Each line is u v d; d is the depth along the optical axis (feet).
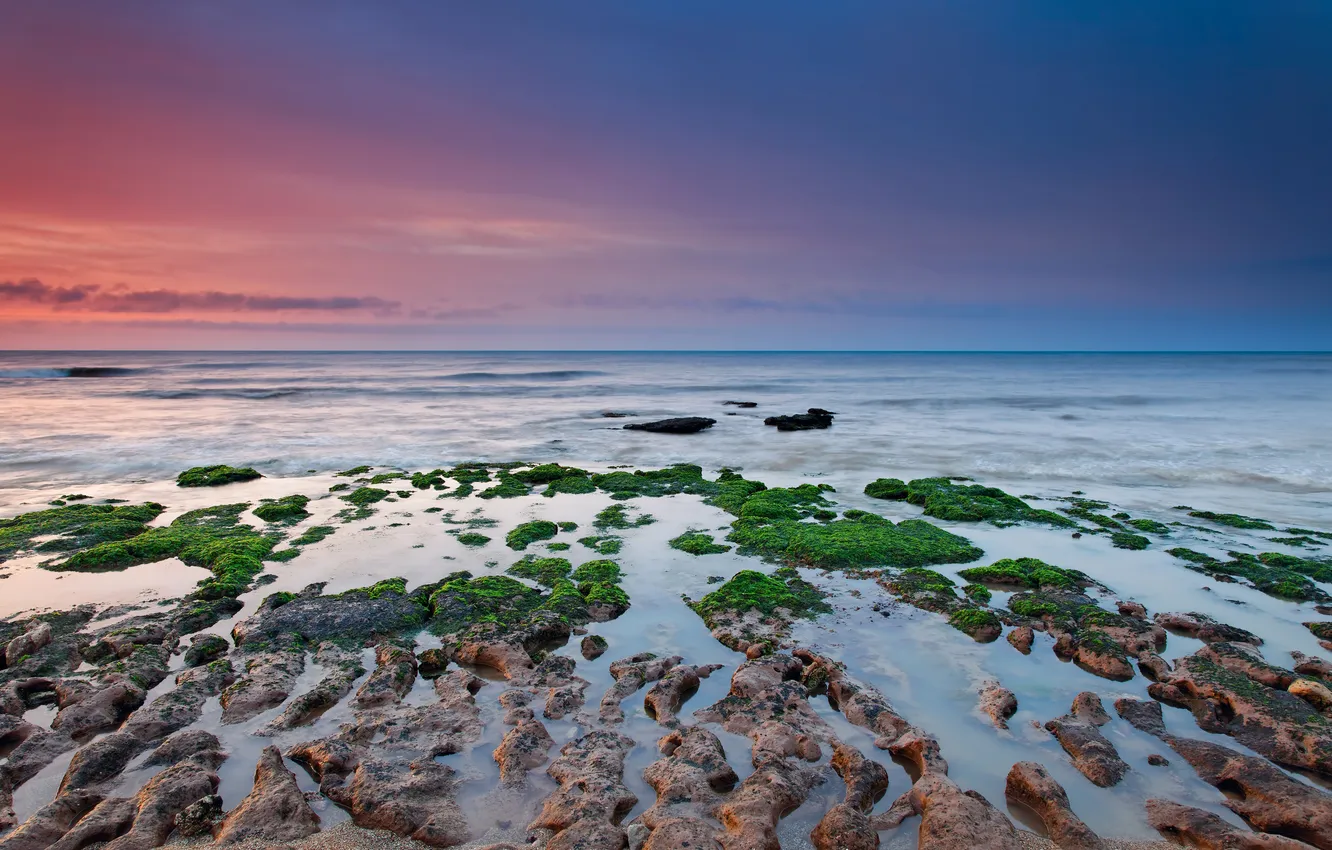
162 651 30.50
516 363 433.48
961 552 44.01
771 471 74.18
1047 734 24.85
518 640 30.86
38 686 27.37
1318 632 32.53
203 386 192.75
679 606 36.32
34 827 19.10
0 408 131.44
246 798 20.76
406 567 42.01
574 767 21.98
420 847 19.10
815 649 31.22
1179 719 25.85
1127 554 44.21
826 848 18.88
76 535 47.93
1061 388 196.34
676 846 18.26
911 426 110.63
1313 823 19.35
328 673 28.68
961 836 18.57
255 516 53.16
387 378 243.81
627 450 87.56
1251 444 88.22
